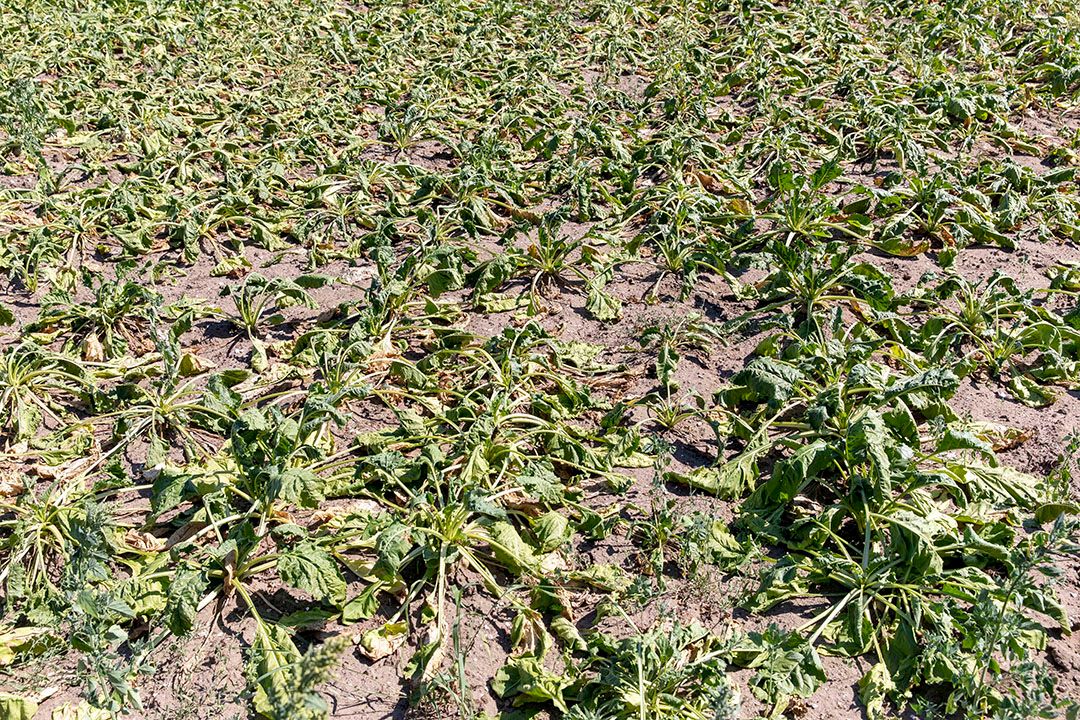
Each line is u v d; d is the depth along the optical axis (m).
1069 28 10.88
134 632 3.81
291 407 5.20
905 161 7.91
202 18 12.09
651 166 8.08
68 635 3.72
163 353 5.15
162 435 4.97
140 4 12.98
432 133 8.87
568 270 6.61
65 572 3.89
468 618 3.90
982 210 7.17
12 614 3.86
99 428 5.03
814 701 3.55
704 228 6.98
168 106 9.29
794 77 10.09
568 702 3.52
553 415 4.99
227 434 4.96
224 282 6.65
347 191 7.80
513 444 4.64
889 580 3.90
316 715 3.30
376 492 4.55
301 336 5.68
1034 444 4.84
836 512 4.19
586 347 5.71
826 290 5.98
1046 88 9.73
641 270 6.67
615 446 4.80
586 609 3.95
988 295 5.73
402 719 3.52
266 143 8.73
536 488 4.25
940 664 3.54
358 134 9.20
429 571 4.00
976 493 4.35
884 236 6.82
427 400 5.13
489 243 7.11
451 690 3.51
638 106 9.66
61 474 4.63
